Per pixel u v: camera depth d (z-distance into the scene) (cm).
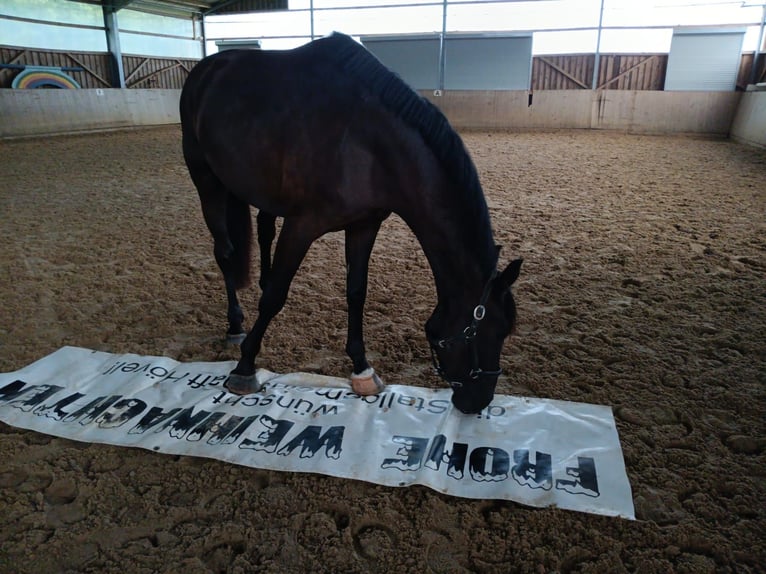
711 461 176
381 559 141
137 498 162
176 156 876
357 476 169
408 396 210
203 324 281
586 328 274
